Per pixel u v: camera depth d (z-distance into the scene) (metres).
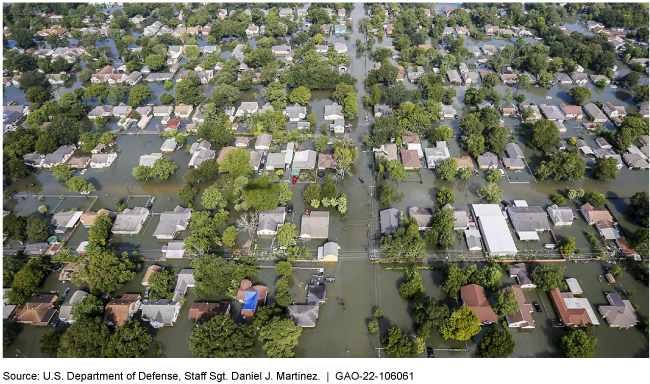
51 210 128.00
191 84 181.88
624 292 100.00
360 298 100.25
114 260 103.38
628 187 131.50
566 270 105.75
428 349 89.06
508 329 92.62
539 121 148.38
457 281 98.44
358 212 123.88
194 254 110.31
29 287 100.56
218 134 149.62
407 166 139.00
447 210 113.25
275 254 109.38
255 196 118.56
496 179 131.00
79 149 155.00
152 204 129.38
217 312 94.12
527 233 113.38
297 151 146.50
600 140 147.75
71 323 96.00
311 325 92.62
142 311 95.00
